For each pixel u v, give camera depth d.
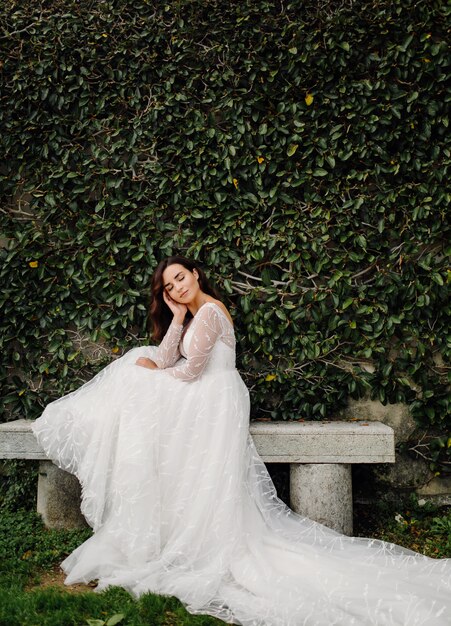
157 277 3.41
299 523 2.96
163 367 3.29
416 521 3.57
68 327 3.96
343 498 3.26
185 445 2.89
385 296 3.71
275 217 3.77
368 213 3.74
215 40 3.77
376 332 3.72
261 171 3.71
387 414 3.83
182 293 3.34
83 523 3.36
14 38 3.82
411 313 3.70
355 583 2.41
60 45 3.81
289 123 3.72
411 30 3.62
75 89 3.84
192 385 3.04
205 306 3.15
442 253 3.72
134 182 3.85
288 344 3.80
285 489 3.77
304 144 3.70
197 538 2.72
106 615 2.32
